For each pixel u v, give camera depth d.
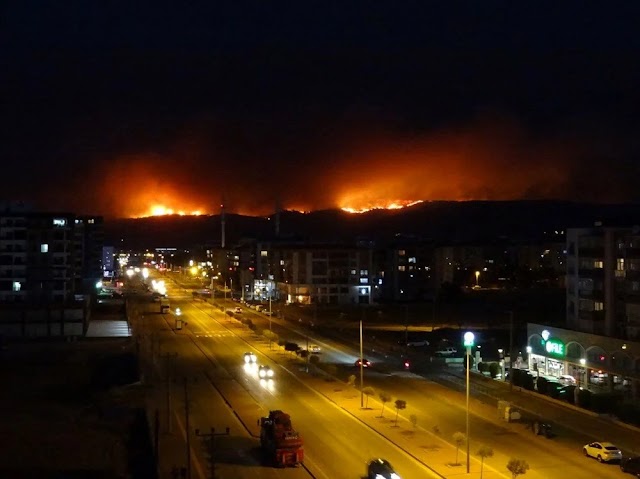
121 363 99.69
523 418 63.81
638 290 75.62
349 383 78.00
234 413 65.88
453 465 49.31
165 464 50.31
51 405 76.56
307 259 186.25
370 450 53.28
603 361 74.12
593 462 50.16
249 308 176.12
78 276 175.62
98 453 58.25
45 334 123.62
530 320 141.00
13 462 56.38
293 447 49.34
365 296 187.25
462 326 134.88
